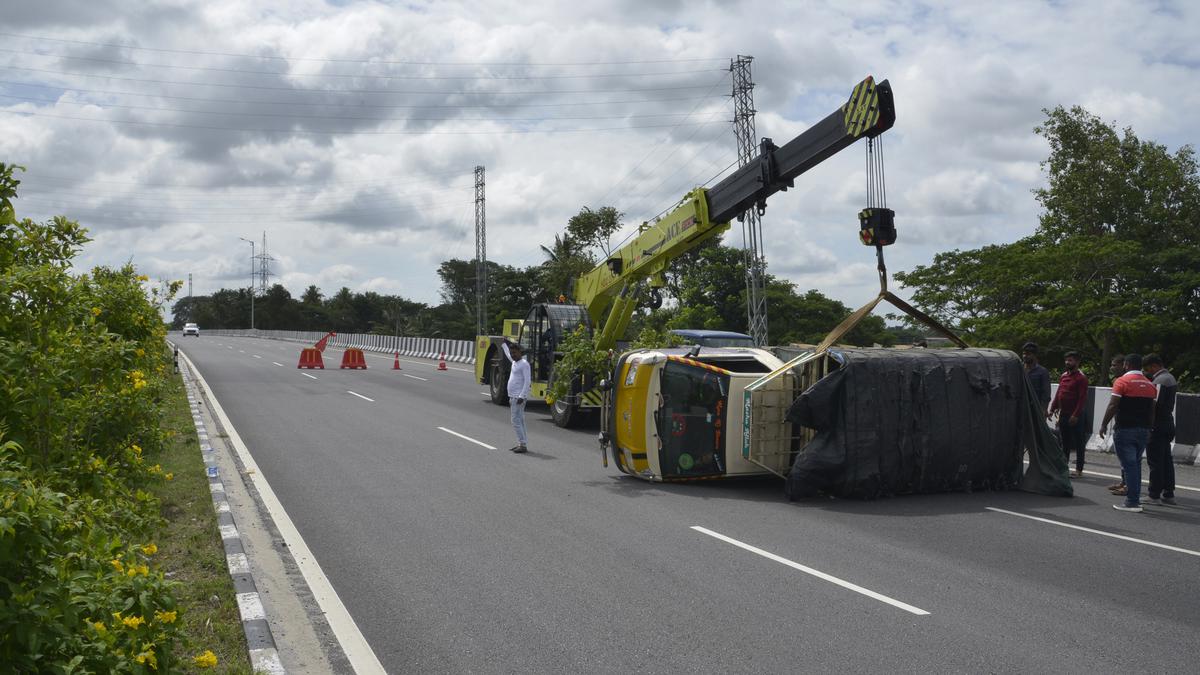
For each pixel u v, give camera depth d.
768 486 11.18
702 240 14.61
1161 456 10.17
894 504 10.05
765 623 5.84
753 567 7.21
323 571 7.01
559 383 16.58
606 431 11.80
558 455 13.41
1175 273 31.95
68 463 5.39
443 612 6.04
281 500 9.72
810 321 46.69
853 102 10.60
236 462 12.22
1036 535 8.52
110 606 3.27
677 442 11.05
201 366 33.72
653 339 17.08
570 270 51.00
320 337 72.50
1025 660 5.23
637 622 5.84
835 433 10.21
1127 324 28.41
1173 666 5.17
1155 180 34.88
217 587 6.13
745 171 12.84
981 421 10.73
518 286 70.06
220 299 125.88
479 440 14.84
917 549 7.89
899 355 10.65
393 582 6.73
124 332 8.54
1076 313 29.28
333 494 10.07
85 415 6.23
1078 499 10.52
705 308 43.62
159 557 6.89
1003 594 6.54
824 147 11.25
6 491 2.96
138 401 7.24
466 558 7.41
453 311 88.00
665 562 7.34
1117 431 9.96
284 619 5.89
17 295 4.93
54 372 4.91
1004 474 10.96
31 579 3.04
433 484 10.79
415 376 31.34
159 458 11.07
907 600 6.37
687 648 5.38
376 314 107.88
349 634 5.61
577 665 5.11
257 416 17.62
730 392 10.87
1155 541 8.31
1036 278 30.80
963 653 5.33
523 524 8.70
